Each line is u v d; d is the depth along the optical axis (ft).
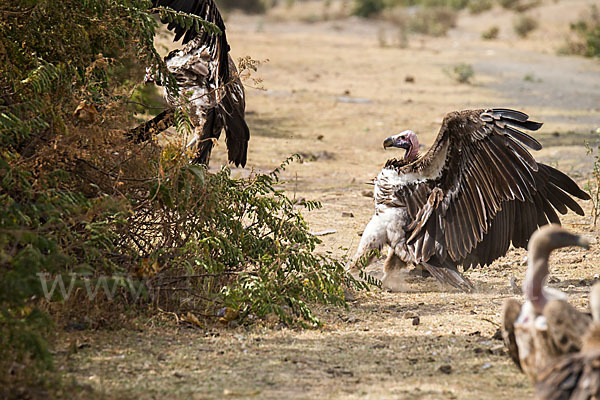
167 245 35.32
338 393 25.76
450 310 36.76
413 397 25.52
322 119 98.73
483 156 39.73
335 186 66.28
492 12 284.82
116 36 35.06
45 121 31.78
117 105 34.35
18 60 32.73
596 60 171.73
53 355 27.96
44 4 31.53
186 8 40.91
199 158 41.73
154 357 28.60
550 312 21.06
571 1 270.87
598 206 55.52
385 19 282.56
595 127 95.86
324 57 163.53
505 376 27.55
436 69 151.64
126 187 33.81
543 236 21.93
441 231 40.29
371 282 38.14
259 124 93.91
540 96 121.29
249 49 168.76
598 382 19.29
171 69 41.96
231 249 35.60
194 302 34.42
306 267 39.83
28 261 24.91
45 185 29.66
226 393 25.38
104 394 24.80
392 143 42.63
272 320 33.81
